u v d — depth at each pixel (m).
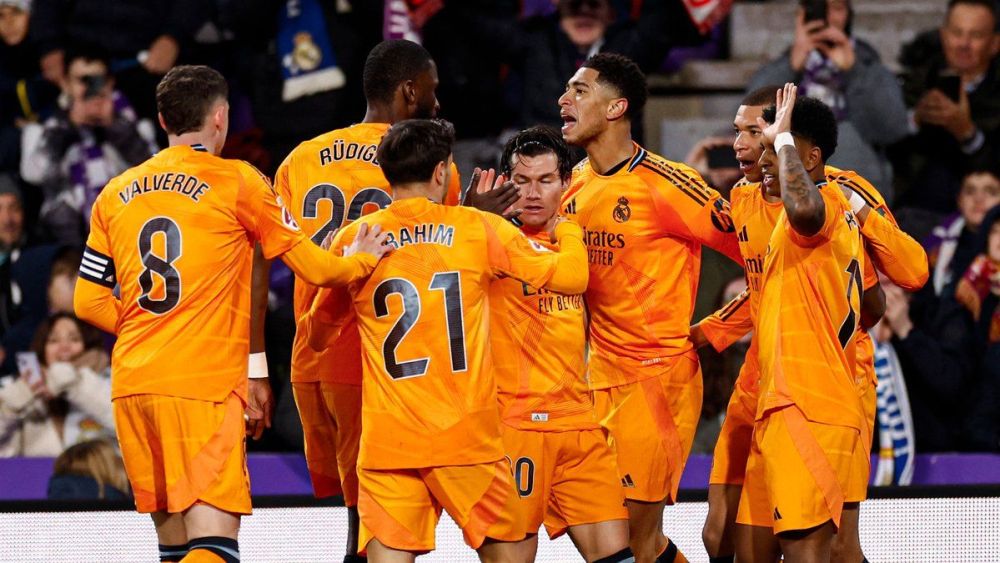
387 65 18.08
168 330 16.25
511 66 28.06
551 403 16.88
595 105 18.23
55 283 26.47
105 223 16.64
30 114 29.75
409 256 15.84
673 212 18.20
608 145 18.47
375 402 15.88
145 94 28.78
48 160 28.02
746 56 31.47
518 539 16.33
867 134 27.27
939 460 24.44
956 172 28.19
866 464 17.50
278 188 18.44
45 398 25.48
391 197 17.98
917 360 24.91
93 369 25.73
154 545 21.27
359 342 17.94
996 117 28.45
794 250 16.73
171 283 16.22
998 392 25.11
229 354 16.48
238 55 28.70
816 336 16.72
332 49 28.08
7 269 27.19
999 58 28.59
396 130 16.11
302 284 18.38
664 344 18.55
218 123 16.92
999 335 25.58
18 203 27.91
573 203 18.59
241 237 16.53
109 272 16.75
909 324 25.06
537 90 27.53
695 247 18.88
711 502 19.14
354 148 18.06
